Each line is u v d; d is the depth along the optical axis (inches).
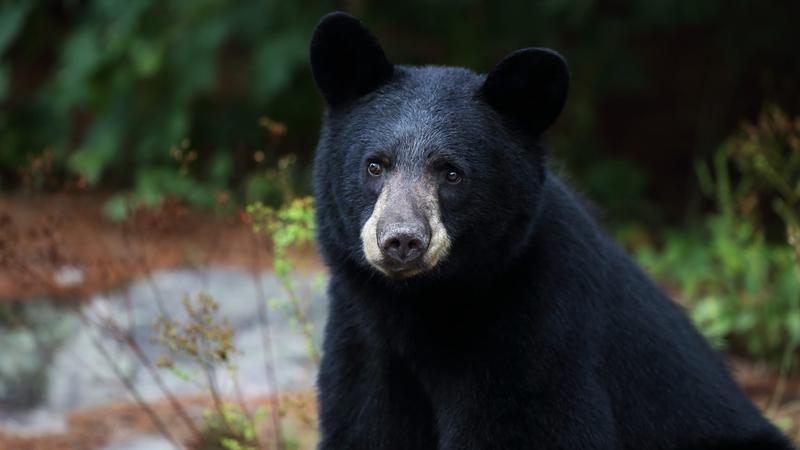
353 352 289.1
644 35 792.3
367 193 269.3
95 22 694.5
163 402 454.6
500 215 268.4
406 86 278.1
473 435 269.7
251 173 681.0
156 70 663.1
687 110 796.6
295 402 368.2
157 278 534.6
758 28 712.4
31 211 671.1
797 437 403.9
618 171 695.7
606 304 281.3
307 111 732.7
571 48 687.1
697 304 520.1
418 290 270.4
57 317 495.8
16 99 787.4
